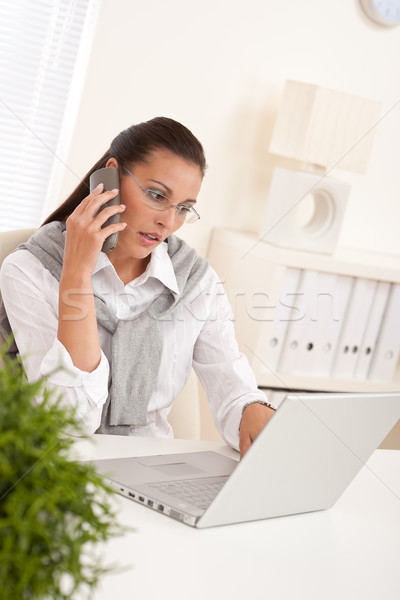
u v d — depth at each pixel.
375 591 0.87
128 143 1.45
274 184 2.52
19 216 2.50
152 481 1.03
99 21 2.41
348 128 2.53
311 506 1.07
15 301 1.43
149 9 2.46
